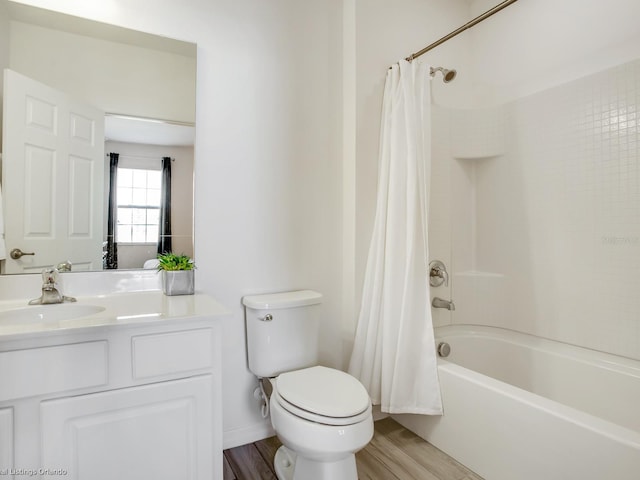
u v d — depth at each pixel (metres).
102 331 1.03
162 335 1.11
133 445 1.07
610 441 1.16
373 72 2.03
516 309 2.20
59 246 1.46
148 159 1.61
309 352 1.75
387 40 2.08
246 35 1.80
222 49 1.75
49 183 1.44
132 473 1.07
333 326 2.06
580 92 1.89
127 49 1.56
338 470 1.27
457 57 2.43
